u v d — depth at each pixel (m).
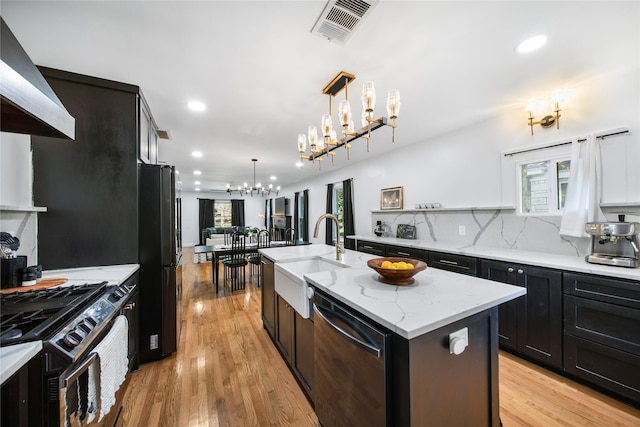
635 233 1.74
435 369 0.96
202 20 1.38
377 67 1.86
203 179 7.48
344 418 1.18
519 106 2.59
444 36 1.54
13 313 1.00
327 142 2.14
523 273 2.10
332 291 1.28
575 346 1.82
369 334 1.03
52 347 0.83
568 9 1.34
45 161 1.82
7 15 1.31
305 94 2.25
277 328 2.29
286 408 1.63
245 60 1.76
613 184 2.02
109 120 1.99
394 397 0.94
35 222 1.78
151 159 2.71
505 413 1.56
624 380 1.61
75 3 1.25
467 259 2.52
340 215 6.00
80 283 1.49
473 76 2.01
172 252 2.20
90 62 1.76
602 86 2.07
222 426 1.49
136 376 1.95
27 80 0.93
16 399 0.76
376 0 1.26
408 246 3.21
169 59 1.73
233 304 3.53
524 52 1.71
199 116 2.71
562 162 2.38
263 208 12.17
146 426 1.48
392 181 4.28
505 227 2.77
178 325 2.44
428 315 0.97
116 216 2.01
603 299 1.69
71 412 0.89
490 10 1.34
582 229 2.11
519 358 2.16
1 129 1.12
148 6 1.28
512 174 2.70
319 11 1.34
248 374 1.98
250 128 3.09
